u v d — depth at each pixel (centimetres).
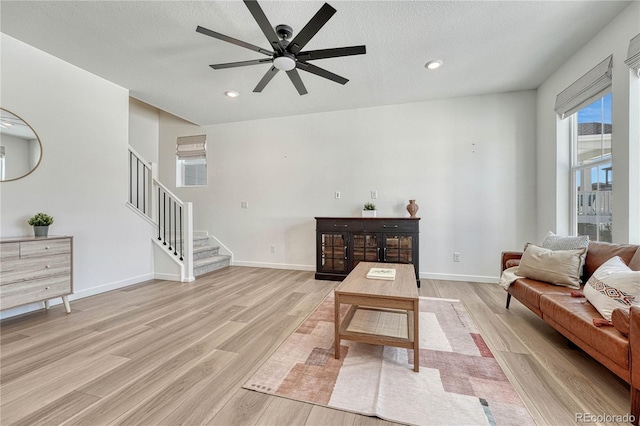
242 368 178
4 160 262
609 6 218
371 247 390
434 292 342
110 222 352
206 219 516
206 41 263
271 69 247
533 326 240
